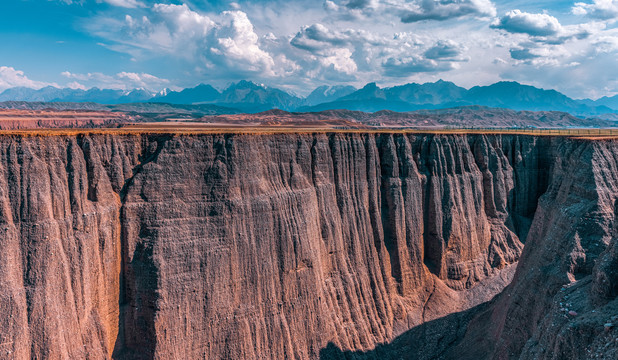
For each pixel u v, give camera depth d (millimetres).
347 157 74500
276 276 59344
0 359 41594
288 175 65688
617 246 37906
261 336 56000
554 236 52500
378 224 76062
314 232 65500
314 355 59938
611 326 32031
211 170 56906
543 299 48250
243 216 57562
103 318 49812
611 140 58625
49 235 45812
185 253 53094
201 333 52375
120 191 53625
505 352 51375
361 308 68938
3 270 43344
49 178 47688
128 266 52156
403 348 67562
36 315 43906
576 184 54781
